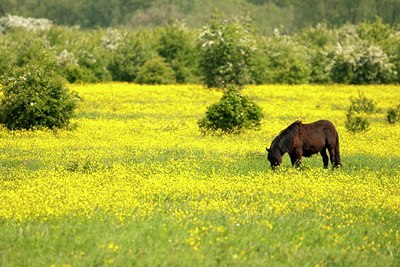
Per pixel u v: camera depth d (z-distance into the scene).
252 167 44.50
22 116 61.88
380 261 25.28
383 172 43.97
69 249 24.94
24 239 25.94
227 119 62.09
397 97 104.69
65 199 32.44
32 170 43.16
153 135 60.47
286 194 35.75
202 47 116.88
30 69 63.03
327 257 25.25
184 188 36.41
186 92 108.06
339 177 40.81
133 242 25.52
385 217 32.16
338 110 85.56
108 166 44.09
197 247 25.17
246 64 116.69
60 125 62.94
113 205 31.80
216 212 31.16
